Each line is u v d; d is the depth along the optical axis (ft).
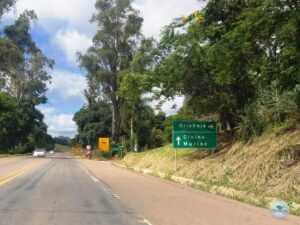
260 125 81.10
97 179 93.40
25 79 329.72
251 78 80.94
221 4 69.97
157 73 98.17
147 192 67.15
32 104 369.71
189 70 91.15
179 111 132.36
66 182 83.56
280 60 60.13
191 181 82.23
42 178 92.68
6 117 318.86
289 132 71.87
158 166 116.37
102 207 49.08
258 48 60.54
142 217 42.32
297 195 52.42
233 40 57.93
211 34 71.41
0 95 318.45
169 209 48.39
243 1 64.90
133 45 254.88
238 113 93.45
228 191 65.57
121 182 86.28
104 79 250.78
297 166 58.18
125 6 254.27
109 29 254.06
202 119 113.60
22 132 369.09
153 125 245.45
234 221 41.24
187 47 89.40
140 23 256.32
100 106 342.85
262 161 65.21
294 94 76.38
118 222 39.29
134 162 153.38
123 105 246.47
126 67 249.96
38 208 47.11
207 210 48.26
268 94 81.76
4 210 45.19
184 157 105.91
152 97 102.37
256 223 40.37
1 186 72.59
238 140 86.79
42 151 291.79
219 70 69.62
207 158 91.91
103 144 267.59
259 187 59.82
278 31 53.42
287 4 52.19
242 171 69.77
